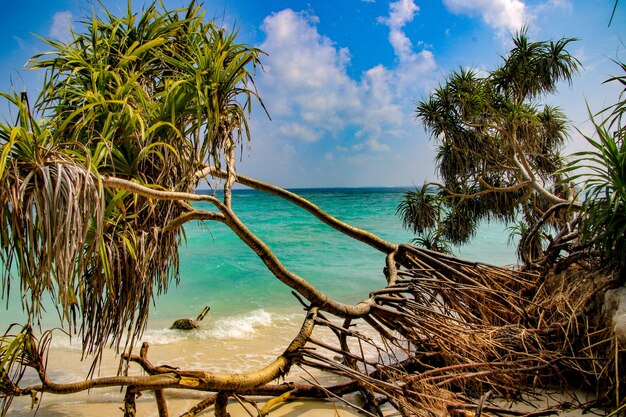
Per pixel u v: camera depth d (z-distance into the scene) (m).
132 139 3.01
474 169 9.06
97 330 2.88
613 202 3.58
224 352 5.41
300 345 3.33
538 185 7.12
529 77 7.63
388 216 28.30
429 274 5.21
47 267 2.06
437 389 3.17
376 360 5.13
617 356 3.24
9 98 2.17
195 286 9.84
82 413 3.59
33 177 2.12
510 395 3.68
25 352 3.07
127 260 2.96
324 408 3.72
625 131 3.65
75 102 3.35
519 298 4.56
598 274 4.07
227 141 3.58
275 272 3.77
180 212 3.90
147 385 2.79
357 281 10.45
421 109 8.95
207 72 3.21
